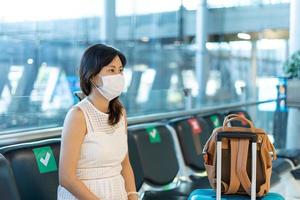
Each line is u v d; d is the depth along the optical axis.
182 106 4.63
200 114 4.31
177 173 3.47
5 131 2.58
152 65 8.53
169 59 8.60
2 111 2.91
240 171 2.30
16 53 4.50
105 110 2.08
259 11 7.80
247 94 5.80
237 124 3.93
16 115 2.95
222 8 8.05
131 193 2.25
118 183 2.07
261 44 7.71
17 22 4.46
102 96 2.05
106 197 2.01
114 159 2.05
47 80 4.65
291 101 5.10
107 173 2.04
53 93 3.63
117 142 2.06
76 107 2.02
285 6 7.43
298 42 5.53
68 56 6.06
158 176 3.26
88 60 2.03
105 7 6.77
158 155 3.32
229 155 2.34
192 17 7.97
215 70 8.02
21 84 4.32
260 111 5.56
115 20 7.05
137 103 4.87
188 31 8.07
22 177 2.21
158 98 4.88
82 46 6.33
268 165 2.36
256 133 2.31
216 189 2.33
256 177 2.31
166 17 8.17
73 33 6.11
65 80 4.30
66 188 1.96
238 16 8.04
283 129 5.45
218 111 4.67
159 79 8.38
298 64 5.14
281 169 3.94
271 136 5.48
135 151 3.08
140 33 7.84
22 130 2.66
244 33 7.98
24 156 2.25
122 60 2.10
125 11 7.32
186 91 4.64
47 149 2.39
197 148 3.76
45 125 2.92
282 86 5.29
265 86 5.62
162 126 3.52
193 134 3.79
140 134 3.22
